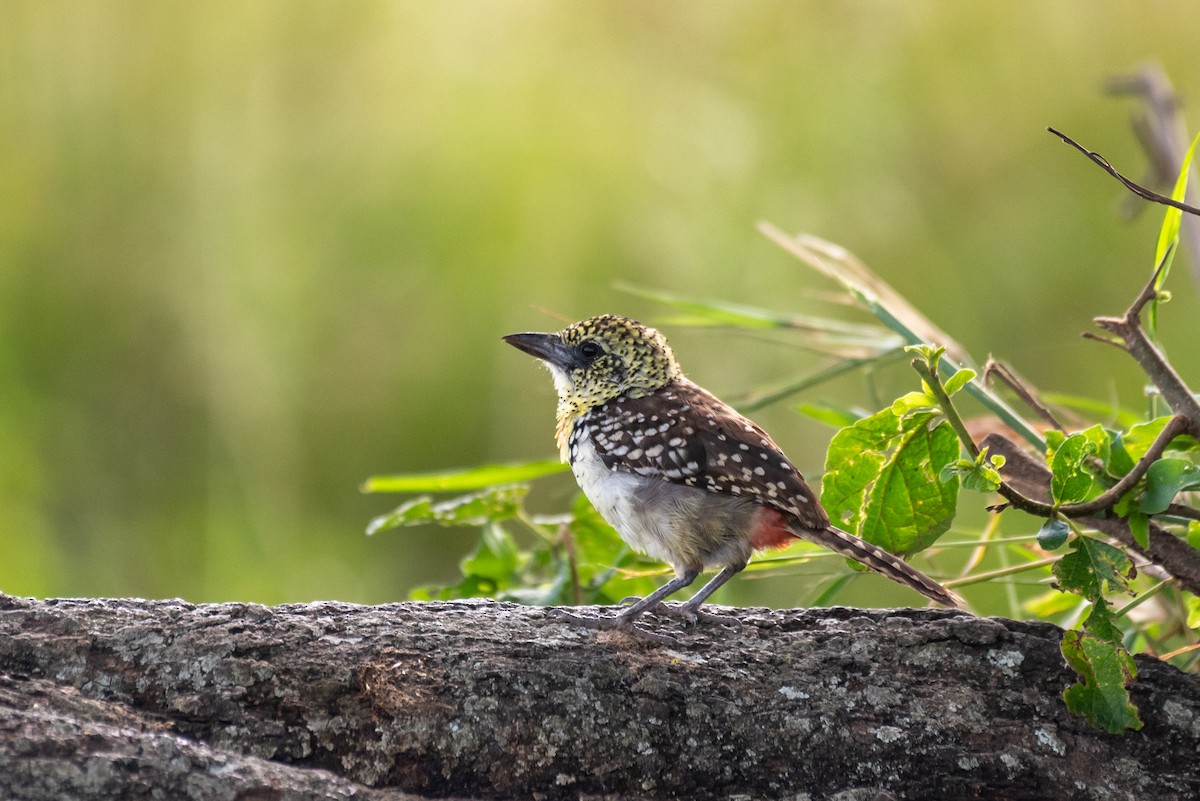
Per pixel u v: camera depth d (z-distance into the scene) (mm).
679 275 14195
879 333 8641
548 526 8641
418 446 14242
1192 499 7133
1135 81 9453
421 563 13945
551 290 14422
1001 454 6352
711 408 7191
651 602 6051
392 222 14703
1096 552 5566
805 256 8055
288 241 14633
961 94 15352
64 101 14977
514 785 5180
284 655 5195
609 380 7570
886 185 14781
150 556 13562
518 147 14758
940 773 5398
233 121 15062
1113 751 5539
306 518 13898
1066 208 15141
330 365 14359
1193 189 8438
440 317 14461
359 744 5082
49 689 4922
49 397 14086
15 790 4477
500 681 5301
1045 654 5781
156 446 14047
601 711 5316
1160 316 14383
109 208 14688
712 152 14516
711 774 5312
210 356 14141
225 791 4668
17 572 13078
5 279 14289
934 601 6410
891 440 6301
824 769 5367
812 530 6598
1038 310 14812
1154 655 6352
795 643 5820
